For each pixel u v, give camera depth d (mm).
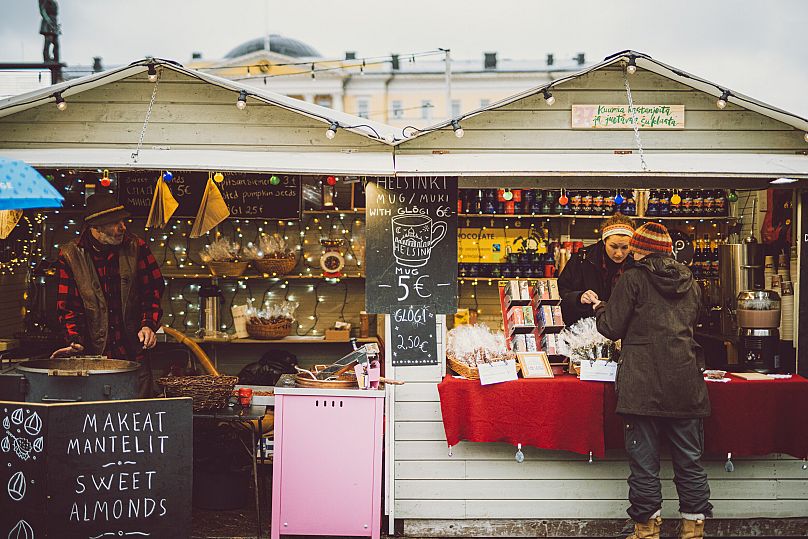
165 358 8086
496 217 8094
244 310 8125
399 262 5113
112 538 4246
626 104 5133
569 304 5551
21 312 7852
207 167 4719
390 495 5172
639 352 4633
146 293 5918
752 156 5066
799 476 5199
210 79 4984
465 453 5184
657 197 7797
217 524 5305
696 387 4590
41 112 5059
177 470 4359
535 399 4984
